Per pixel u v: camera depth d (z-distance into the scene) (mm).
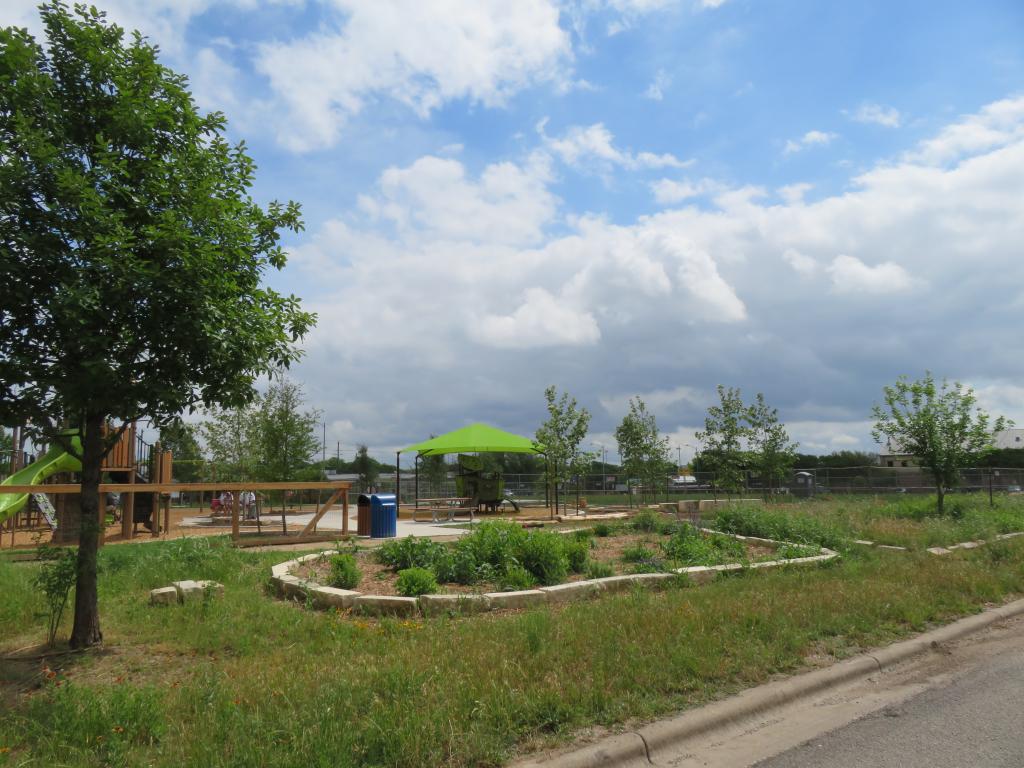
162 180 6000
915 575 9273
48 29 5852
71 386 5371
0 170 5090
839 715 4938
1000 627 7617
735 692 5082
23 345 5574
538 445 23812
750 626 6508
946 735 4492
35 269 5395
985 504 21953
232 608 7406
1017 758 4105
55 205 5363
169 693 4770
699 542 11484
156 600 7684
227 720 4105
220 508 25141
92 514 6379
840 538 12312
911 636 6848
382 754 3816
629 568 10078
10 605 7410
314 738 3824
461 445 22891
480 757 3883
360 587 8555
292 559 10961
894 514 19156
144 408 5980
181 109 6305
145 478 18453
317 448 27516
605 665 5246
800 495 32531
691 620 6473
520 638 5859
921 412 19484
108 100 5965
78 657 5914
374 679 4848
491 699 4496
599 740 4215
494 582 8781
